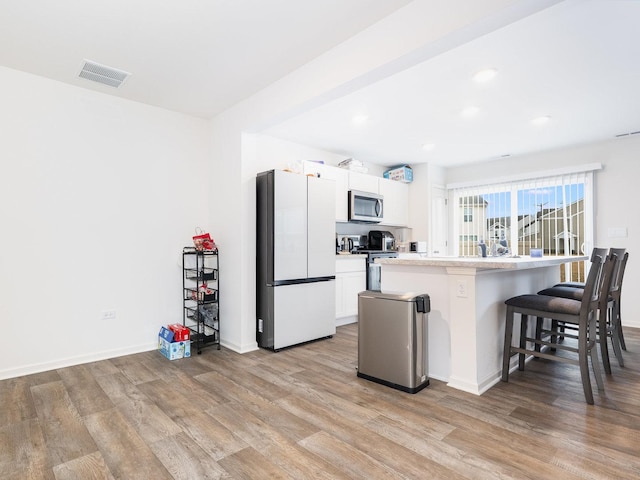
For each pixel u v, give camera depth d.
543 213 4.89
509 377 2.55
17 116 2.63
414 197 5.61
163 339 3.14
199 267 3.56
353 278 4.39
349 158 4.95
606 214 4.37
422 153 4.93
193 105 3.31
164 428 1.86
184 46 2.33
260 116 3.00
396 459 1.58
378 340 2.45
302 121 3.65
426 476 1.47
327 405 2.12
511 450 1.64
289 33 2.18
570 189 4.66
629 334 3.81
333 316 3.76
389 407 2.09
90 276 2.95
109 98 3.07
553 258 2.78
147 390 2.35
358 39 2.19
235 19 2.04
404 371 2.31
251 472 1.50
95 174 2.98
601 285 2.52
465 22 1.67
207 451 1.65
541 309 2.30
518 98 3.09
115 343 3.07
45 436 1.79
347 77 2.26
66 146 2.84
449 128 3.86
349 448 1.67
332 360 2.98
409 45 1.91
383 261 2.69
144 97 3.13
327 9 1.95
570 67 2.54
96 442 1.73
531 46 2.26
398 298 2.34
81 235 2.91
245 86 2.93
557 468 1.51
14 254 2.61
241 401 2.18
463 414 1.99
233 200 3.32
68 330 2.83
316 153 4.66
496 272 2.55
